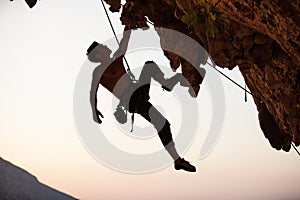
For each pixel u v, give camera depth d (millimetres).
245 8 8016
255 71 10812
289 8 6949
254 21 8328
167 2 9023
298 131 10742
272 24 7941
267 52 9633
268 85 10609
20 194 28125
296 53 8281
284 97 10461
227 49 9523
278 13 7281
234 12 8281
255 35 9312
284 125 11188
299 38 7543
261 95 11398
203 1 7523
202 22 8094
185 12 8422
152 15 9250
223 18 8453
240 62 9906
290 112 10625
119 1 9133
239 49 9586
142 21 9273
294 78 10031
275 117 11438
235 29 9203
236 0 7871
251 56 9711
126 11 9203
